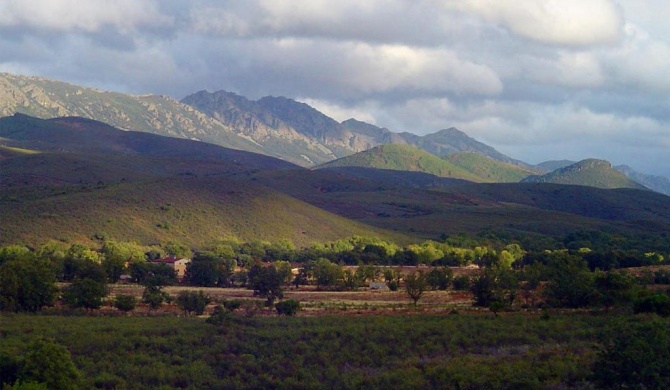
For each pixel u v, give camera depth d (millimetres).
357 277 135500
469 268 166000
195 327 73375
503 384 46531
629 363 43812
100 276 115875
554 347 60844
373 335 68125
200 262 137625
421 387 47594
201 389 49562
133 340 65062
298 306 91500
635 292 88188
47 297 89875
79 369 53312
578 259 104875
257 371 54750
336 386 49844
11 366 47594
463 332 70250
